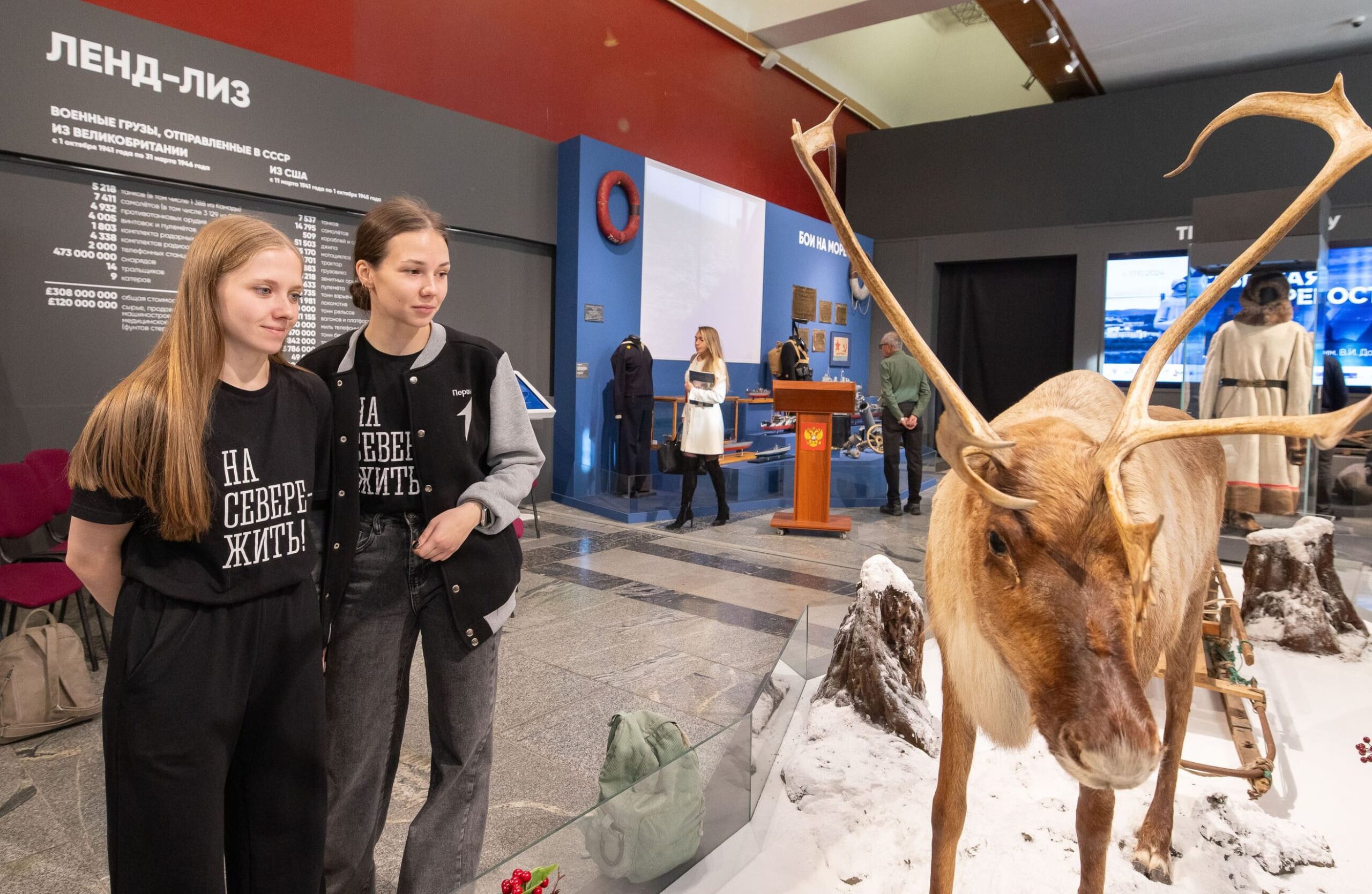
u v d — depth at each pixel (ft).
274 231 4.41
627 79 29.25
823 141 4.82
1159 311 33.09
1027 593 3.96
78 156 14.93
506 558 5.65
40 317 14.98
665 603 14.64
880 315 40.60
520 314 25.08
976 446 3.94
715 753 6.77
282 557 4.49
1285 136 30.07
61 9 14.55
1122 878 6.51
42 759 8.62
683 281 28.86
